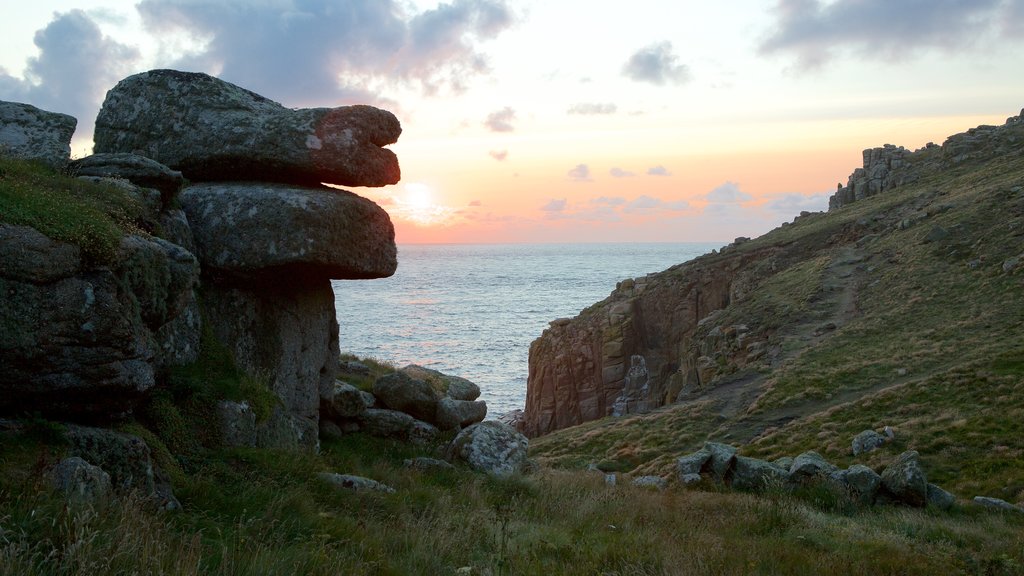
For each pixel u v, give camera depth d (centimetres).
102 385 807
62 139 1170
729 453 2094
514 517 1166
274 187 1341
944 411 3488
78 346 785
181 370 1159
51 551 550
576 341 9325
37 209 810
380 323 18200
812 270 8031
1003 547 1318
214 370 1220
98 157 1209
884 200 10681
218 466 986
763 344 6369
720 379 5709
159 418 998
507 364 12375
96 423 838
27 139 1140
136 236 947
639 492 1706
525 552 934
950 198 8869
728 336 7062
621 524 1212
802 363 5328
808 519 1452
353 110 1388
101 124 1471
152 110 1428
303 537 798
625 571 887
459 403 1866
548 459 4212
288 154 1333
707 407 4812
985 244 6588
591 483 1700
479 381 11044
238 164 1374
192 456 1000
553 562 910
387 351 13438
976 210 7538
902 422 3472
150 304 924
